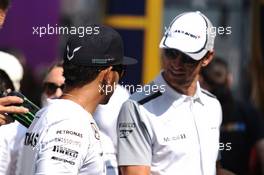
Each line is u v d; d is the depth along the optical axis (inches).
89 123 468.1
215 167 580.7
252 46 1062.4
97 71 478.6
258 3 1077.8
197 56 546.0
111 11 989.2
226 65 884.0
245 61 1136.8
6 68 597.6
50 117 462.3
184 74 553.6
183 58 546.9
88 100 478.6
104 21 989.8
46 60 1142.3
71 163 452.1
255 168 892.6
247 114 895.1
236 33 1154.7
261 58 1048.2
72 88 478.9
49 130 457.7
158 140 550.3
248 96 1095.0
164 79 561.6
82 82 477.7
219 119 584.1
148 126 551.5
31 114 495.5
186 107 561.6
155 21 976.3
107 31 486.0
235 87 1133.7
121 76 498.9
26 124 495.8
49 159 450.6
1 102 490.0
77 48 476.4
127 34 973.2
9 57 608.1
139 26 975.0
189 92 564.1
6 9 542.3
